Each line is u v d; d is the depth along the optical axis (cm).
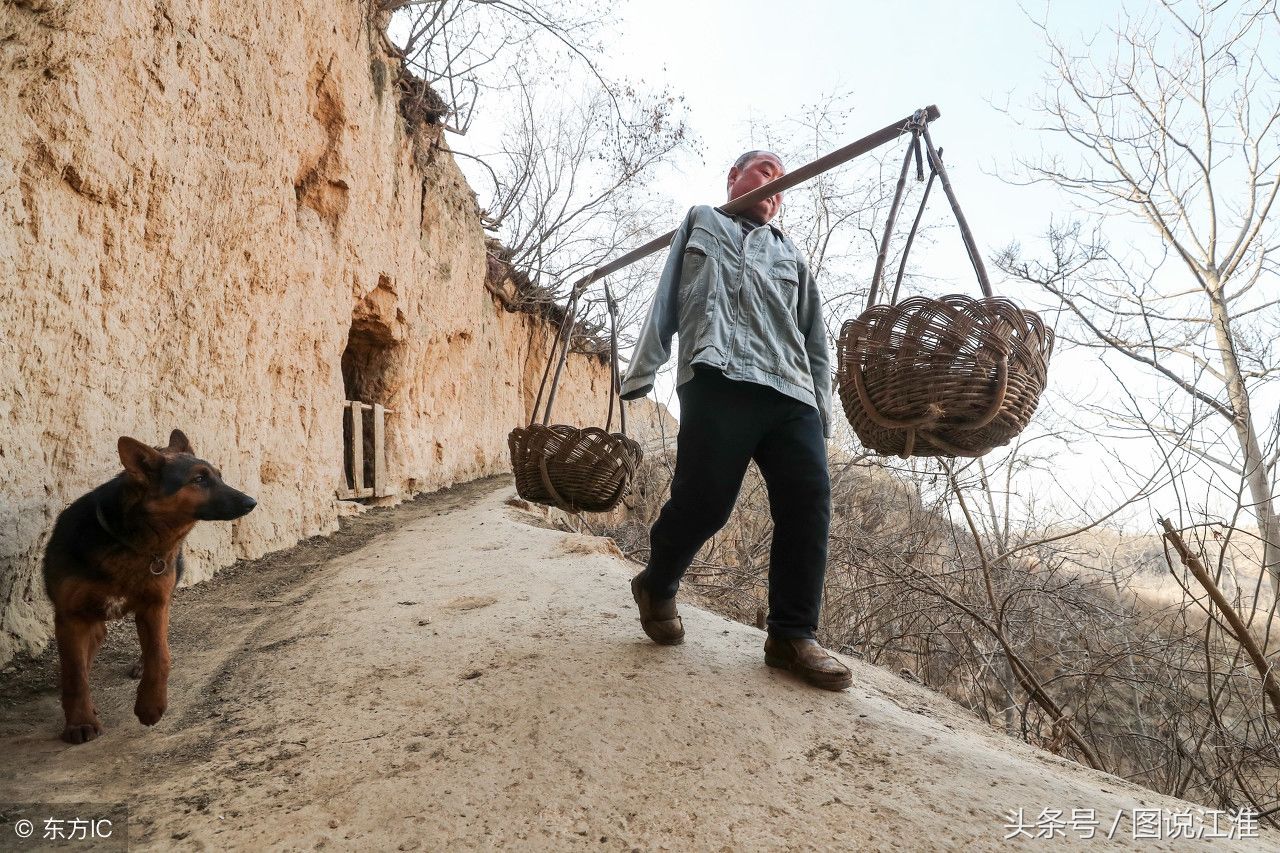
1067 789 212
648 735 233
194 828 185
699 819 189
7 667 298
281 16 604
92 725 245
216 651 340
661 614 305
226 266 520
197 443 481
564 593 412
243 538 538
